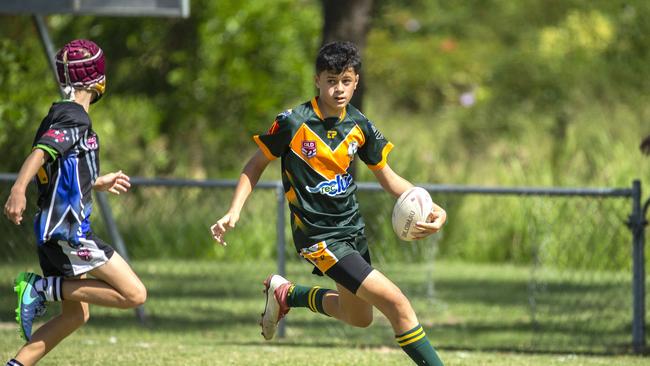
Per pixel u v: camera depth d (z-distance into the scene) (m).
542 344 30.53
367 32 36.56
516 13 95.75
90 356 24.09
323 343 29.48
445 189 29.52
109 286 18.25
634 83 84.44
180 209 52.41
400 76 89.12
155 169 61.03
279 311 21.23
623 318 36.31
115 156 60.84
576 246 49.53
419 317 36.88
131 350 25.48
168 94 62.09
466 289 43.81
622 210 48.81
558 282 46.31
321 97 18.97
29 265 38.00
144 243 51.91
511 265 52.78
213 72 60.88
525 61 88.06
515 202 53.88
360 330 32.59
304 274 41.34
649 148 28.62
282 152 19.12
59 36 57.66
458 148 70.25
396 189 20.09
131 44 59.56
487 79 89.31
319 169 18.89
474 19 96.62
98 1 32.12
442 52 90.25
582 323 35.25
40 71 47.81
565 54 88.75
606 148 56.28
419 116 84.56
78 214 18.00
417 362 18.66
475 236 54.78
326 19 36.50
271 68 61.81
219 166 62.97
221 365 23.09
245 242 52.09
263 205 52.53
